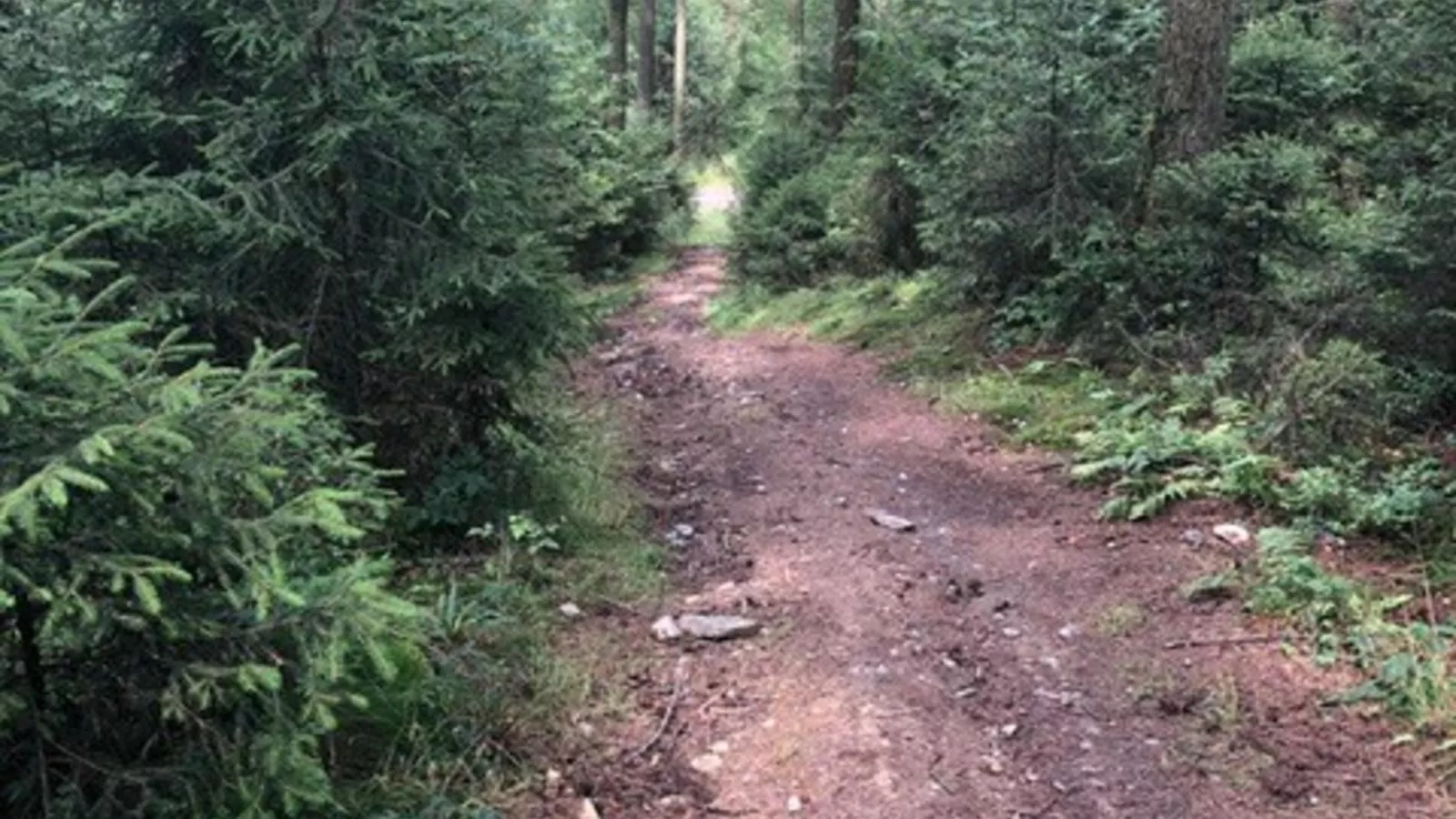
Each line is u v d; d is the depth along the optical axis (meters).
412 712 4.35
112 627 3.03
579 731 4.72
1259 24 12.62
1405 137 8.37
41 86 5.89
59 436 2.86
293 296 6.45
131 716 3.21
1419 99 8.73
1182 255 8.98
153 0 6.25
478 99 6.70
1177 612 5.65
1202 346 8.51
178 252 6.05
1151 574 6.05
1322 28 12.77
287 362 6.29
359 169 6.34
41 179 5.41
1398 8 10.75
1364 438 6.96
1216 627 5.47
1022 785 4.39
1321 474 6.38
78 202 5.35
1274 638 5.29
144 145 6.38
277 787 3.14
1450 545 5.79
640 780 4.44
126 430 2.77
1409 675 4.77
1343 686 4.88
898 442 8.94
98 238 5.66
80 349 2.88
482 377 6.89
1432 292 7.22
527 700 4.86
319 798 3.20
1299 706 4.79
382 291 6.55
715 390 11.58
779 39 34.31
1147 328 9.21
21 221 5.18
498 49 6.84
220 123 6.12
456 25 6.66
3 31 6.00
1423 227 7.04
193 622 3.06
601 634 5.64
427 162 6.40
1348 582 5.48
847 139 17.06
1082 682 5.12
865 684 5.12
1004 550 6.64
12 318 2.84
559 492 7.29
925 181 11.62
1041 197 10.40
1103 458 7.68
